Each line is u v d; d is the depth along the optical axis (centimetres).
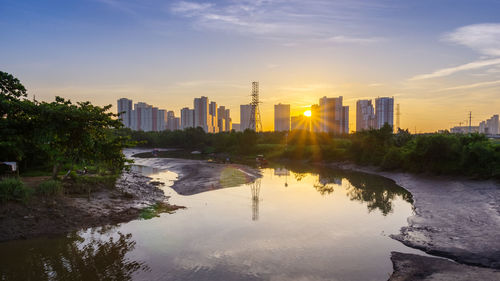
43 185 2088
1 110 2147
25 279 1245
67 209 2025
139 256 1490
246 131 10681
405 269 1336
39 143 2177
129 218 2131
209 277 1276
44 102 2264
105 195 2528
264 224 2050
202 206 2588
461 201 2670
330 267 1379
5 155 2827
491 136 12344
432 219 2131
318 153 7819
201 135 14925
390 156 5209
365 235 1833
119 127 2464
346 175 5081
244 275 1297
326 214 2341
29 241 1656
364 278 1273
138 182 3706
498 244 1568
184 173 5050
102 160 2522
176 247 1614
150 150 13975
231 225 2022
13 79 2600
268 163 7731
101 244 1642
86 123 2281
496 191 2969
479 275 1237
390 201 2877
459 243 1625
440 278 1230
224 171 5159
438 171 4172
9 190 1881
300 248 1614
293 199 2941
